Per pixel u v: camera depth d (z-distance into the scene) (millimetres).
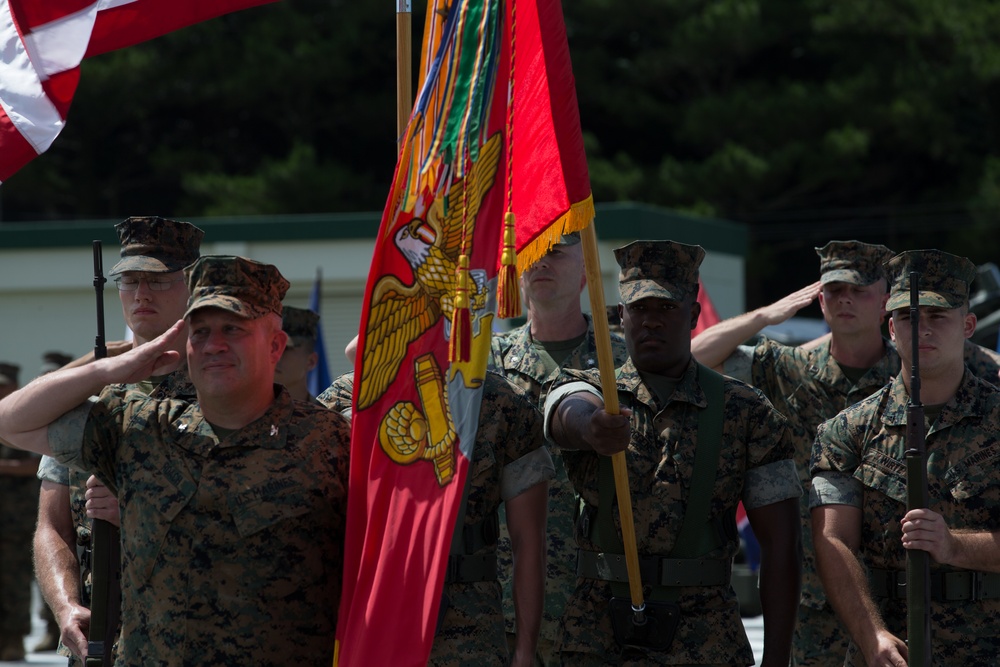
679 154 97688
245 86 90938
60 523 13656
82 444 11273
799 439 16891
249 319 10891
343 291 45875
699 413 12844
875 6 87438
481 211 11648
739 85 91750
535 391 15617
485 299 11438
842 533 12922
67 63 14547
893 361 16875
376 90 97688
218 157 98750
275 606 10758
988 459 12742
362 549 10969
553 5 11445
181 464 10945
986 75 85812
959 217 93750
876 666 12180
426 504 10945
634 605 12406
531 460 12164
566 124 11391
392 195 11617
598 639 12805
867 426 13086
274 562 10797
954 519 12656
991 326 32906
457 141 11758
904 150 92625
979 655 12445
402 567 10836
